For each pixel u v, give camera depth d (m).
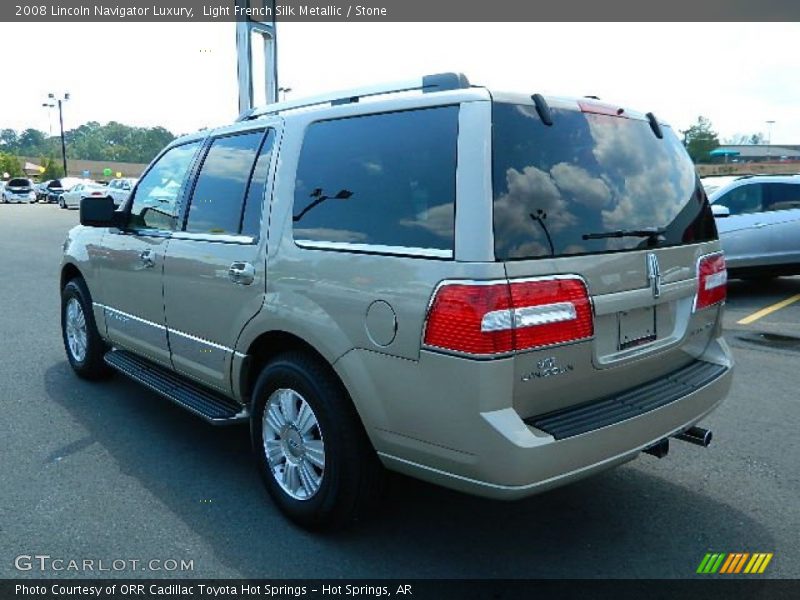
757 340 7.32
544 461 2.59
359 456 3.08
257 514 3.50
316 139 3.36
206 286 3.83
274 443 3.49
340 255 3.03
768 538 3.31
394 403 2.81
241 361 3.64
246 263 3.51
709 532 3.37
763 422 4.85
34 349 6.75
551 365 2.69
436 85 3.07
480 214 2.59
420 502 3.66
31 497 3.66
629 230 3.03
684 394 3.18
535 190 2.74
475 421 2.57
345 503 3.13
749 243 9.45
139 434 4.56
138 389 5.52
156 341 4.47
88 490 3.75
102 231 5.10
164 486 3.81
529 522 3.46
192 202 4.12
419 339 2.69
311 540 3.27
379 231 2.93
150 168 4.73
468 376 2.55
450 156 2.74
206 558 3.11
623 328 3.01
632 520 3.49
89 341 5.46
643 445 2.98
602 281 2.86
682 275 3.31
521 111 2.82
